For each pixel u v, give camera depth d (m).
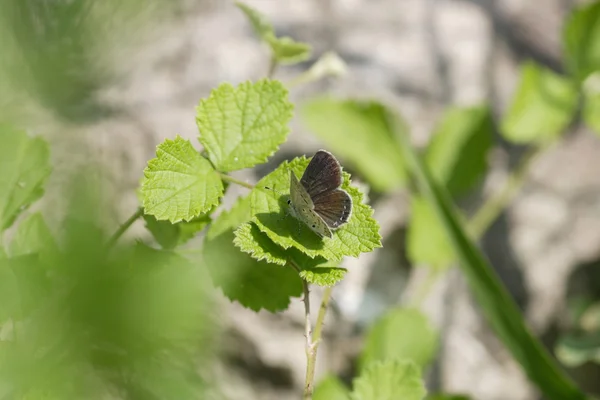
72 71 0.38
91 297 0.32
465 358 0.77
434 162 0.74
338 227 0.40
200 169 0.42
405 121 0.76
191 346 0.34
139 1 0.38
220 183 0.42
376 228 0.41
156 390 0.35
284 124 0.43
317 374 0.69
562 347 0.75
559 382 0.58
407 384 0.44
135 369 0.34
